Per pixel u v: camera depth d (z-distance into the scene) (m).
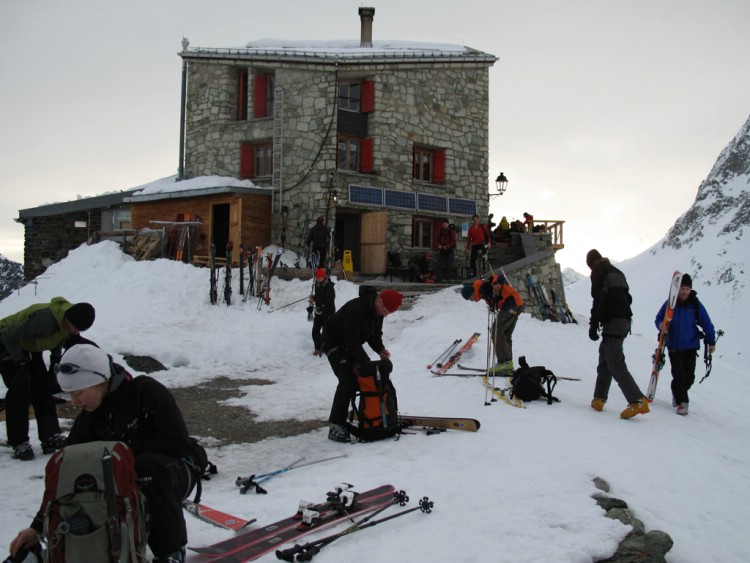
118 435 3.50
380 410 6.83
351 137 21.97
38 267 26.72
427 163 23.38
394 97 22.00
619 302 8.09
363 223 21.80
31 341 5.93
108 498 2.92
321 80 21.08
